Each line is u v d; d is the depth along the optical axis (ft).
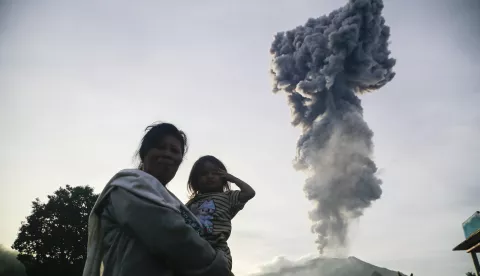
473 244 42.65
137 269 4.50
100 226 5.51
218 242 7.44
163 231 4.50
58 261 86.89
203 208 8.32
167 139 6.57
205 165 9.96
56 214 89.40
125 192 4.91
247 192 8.88
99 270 5.22
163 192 5.16
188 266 4.60
